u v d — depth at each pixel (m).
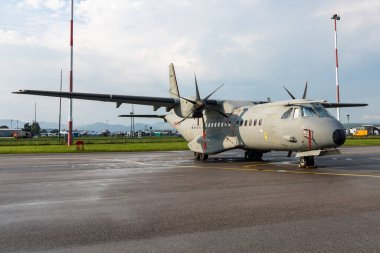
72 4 41.66
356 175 12.60
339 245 4.77
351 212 6.66
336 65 45.53
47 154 29.14
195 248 4.75
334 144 14.08
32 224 6.03
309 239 5.05
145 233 5.47
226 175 13.05
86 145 45.25
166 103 22.20
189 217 6.48
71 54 41.44
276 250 4.62
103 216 6.61
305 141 14.77
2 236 5.32
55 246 4.86
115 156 25.78
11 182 11.59
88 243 4.98
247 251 4.61
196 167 16.48
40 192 9.45
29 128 159.75
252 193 8.98
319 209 6.96
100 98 21.17
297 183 10.67
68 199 8.38
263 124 17.08
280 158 21.88
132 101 21.89
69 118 43.31
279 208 7.12
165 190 9.64
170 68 26.58
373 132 101.06
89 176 13.16
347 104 25.83
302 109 15.41
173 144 47.22
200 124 22.94
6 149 36.28
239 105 20.94
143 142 56.19
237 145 19.20
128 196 8.74
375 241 4.92
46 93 19.89
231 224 5.95
